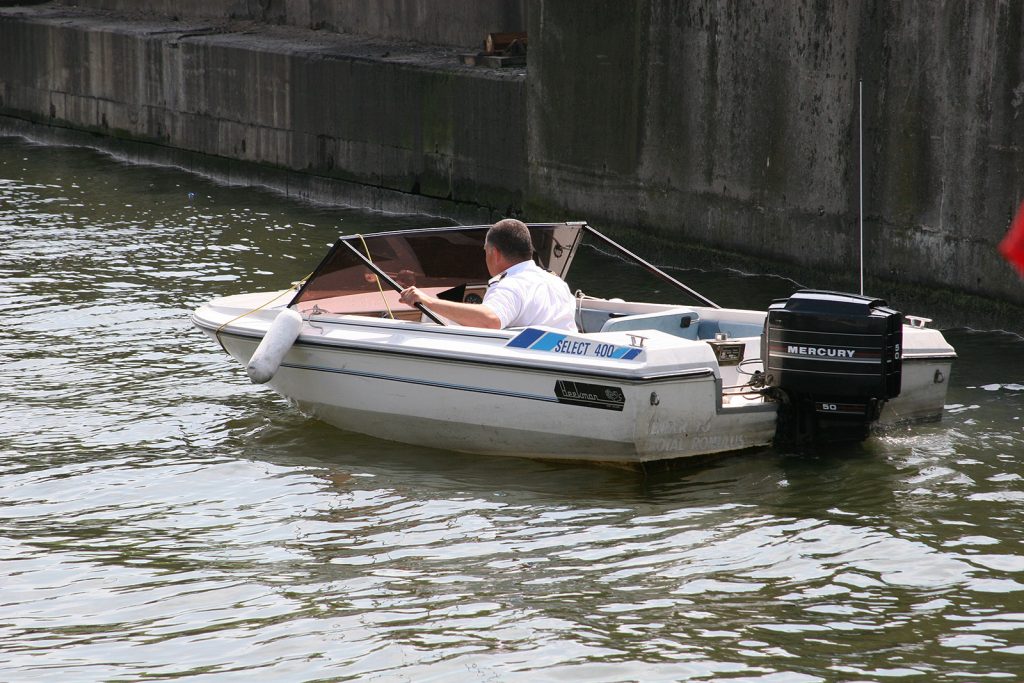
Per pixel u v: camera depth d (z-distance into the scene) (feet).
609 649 27.40
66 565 32.53
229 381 48.93
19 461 40.29
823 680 25.95
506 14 92.58
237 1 115.24
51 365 51.01
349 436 42.60
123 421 44.24
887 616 28.73
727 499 35.50
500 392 37.91
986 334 57.82
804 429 37.99
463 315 38.83
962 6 57.06
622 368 35.17
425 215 88.99
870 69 61.57
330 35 105.40
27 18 120.06
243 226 83.71
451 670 26.66
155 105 108.06
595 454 37.32
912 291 61.82
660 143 72.84
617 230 76.38
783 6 64.90
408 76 87.40
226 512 35.94
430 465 39.50
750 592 30.01
